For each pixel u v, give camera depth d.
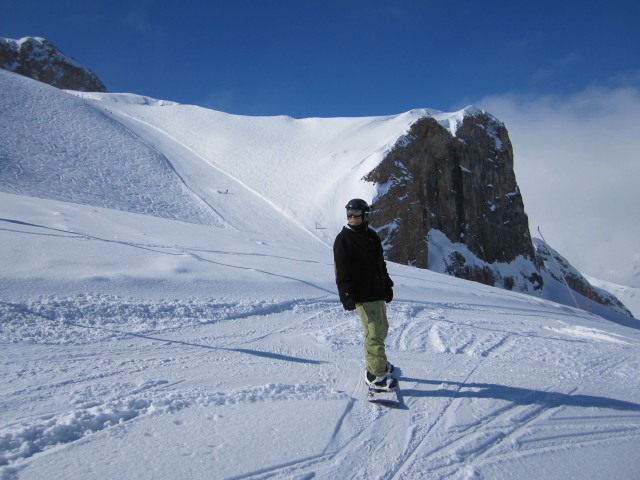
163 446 2.29
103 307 4.87
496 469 2.38
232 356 4.05
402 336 5.29
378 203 37.16
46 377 3.16
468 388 3.56
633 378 4.16
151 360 3.75
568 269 58.06
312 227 35.50
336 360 4.15
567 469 2.44
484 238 44.62
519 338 5.63
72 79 94.50
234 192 39.25
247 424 2.62
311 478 2.15
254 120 62.59
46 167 30.06
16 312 4.35
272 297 6.50
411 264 36.97
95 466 2.05
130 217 13.55
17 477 1.91
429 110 59.72
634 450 2.71
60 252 6.70
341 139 53.06
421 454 2.48
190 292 6.02
